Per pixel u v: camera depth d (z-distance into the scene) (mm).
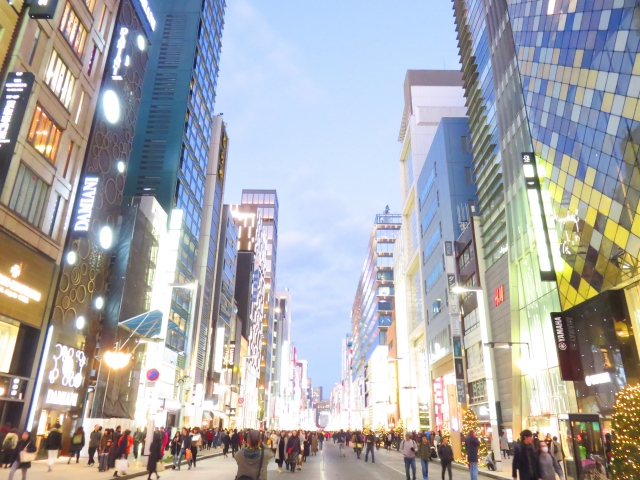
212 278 74000
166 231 52000
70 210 30625
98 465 23062
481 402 48031
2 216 23516
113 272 40094
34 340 26875
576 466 16844
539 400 37750
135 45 41531
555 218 36219
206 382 70750
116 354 31703
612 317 29016
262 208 166125
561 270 35219
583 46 33062
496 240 47500
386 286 135625
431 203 73500
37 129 27031
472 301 51750
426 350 74000
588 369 32000
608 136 29656
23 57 25141
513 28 45250
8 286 24219
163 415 45219
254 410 112562
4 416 24906
